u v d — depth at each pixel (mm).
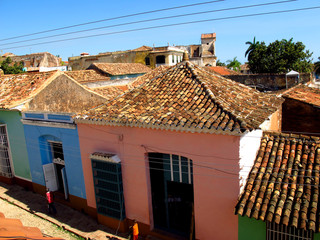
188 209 9727
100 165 10367
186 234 9672
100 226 10875
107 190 10422
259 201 7316
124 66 34250
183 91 9641
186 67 10883
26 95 13688
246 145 7891
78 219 11438
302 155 8273
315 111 12414
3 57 49250
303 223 6500
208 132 7668
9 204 13039
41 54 48500
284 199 7176
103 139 10414
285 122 13305
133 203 10227
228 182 7859
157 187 10055
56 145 12953
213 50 56812
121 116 9422
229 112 7781
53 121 11984
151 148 9227
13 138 14273
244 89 10516
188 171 9281
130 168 9953
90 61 45469
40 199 13336
